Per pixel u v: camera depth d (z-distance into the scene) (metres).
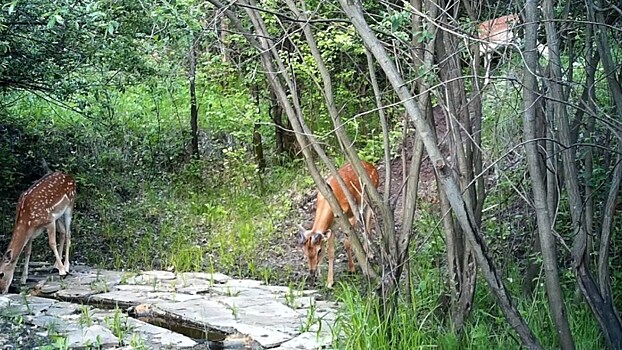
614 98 4.51
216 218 11.08
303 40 10.40
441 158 4.13
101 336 6.13
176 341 6.06
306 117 12.02
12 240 8.12
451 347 5.12
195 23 6.68
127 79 10.02
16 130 13.23
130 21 8.13
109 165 13.15
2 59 9.31
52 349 5.67
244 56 12.14
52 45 9.27
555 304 4.29
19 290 8.13
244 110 12.79
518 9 4.94
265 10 4.82
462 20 5.56
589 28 4.59
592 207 5.16
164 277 8.61
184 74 13.01
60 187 8.76
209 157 13.34
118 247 10.31
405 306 5.40
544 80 4.30
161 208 11.66
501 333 5.42
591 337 5.26
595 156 5.65
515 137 7.22
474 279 5.30
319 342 5.79
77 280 8.52
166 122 14.12
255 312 6.87
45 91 10.82
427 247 7.56
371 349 5.16
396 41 5.23
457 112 5.20
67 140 13.43
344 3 4.13
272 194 11.87
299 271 8.95
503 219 7.37
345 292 6.13
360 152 11.34
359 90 11.84
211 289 7.90
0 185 11.73
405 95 4.10
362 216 5.64
